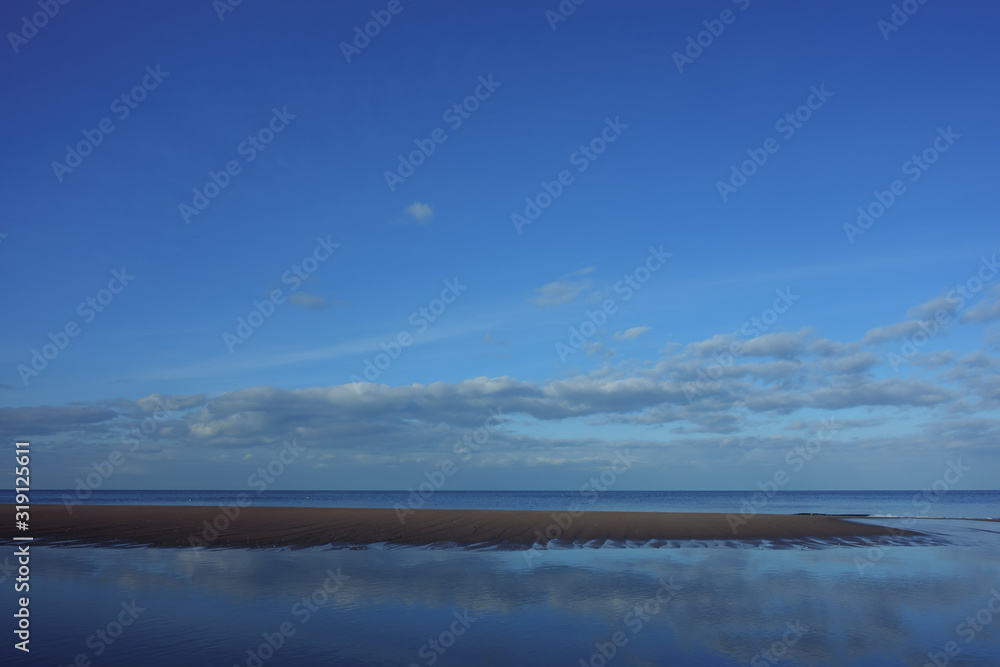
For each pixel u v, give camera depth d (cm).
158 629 1399
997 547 3006
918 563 2445
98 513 4562
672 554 2614
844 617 1538
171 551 2659
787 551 2770
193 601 1672
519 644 1298
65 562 2355
